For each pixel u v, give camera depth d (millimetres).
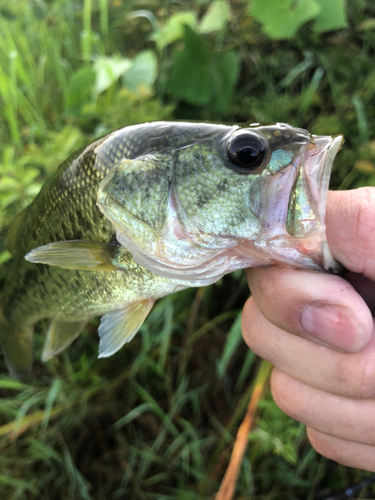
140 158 95
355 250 92
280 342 103
